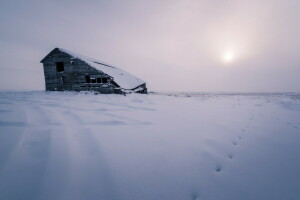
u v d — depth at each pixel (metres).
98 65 18.20
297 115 6.69
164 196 1.66
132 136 2.93
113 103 7.76
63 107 5.20
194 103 10.31
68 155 2.09
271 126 4.64
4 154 1.90
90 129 3.03
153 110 6.09
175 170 2.08
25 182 1.58
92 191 1.59
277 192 1.88
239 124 4.62
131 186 1.72
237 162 2.47
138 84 21.23
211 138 3.27
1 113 3.56
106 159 2.11
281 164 2.50
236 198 1.75
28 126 2.81
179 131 3.48
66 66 16.77
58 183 1.63
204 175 2.06
